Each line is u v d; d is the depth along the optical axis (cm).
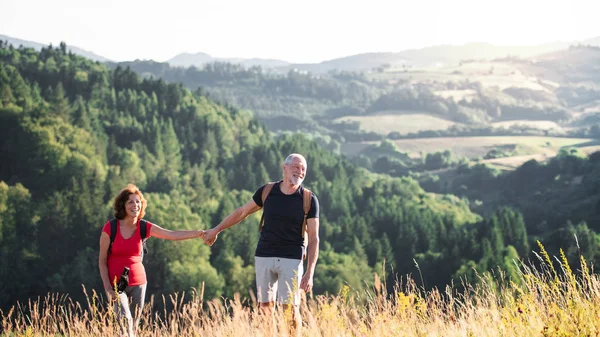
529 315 450
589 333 413
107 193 12738
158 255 9000
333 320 479
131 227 648
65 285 8812
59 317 620
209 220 12594
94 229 10912
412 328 481
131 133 19288
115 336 582
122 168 15212
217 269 9625
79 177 13162
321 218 13262
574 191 17000
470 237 11431
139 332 620
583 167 19438
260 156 19812
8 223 10712
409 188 18338
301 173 636
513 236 11275
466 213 17462
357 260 10794
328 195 16325
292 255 626
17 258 9981
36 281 9638
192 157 19700
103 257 640
